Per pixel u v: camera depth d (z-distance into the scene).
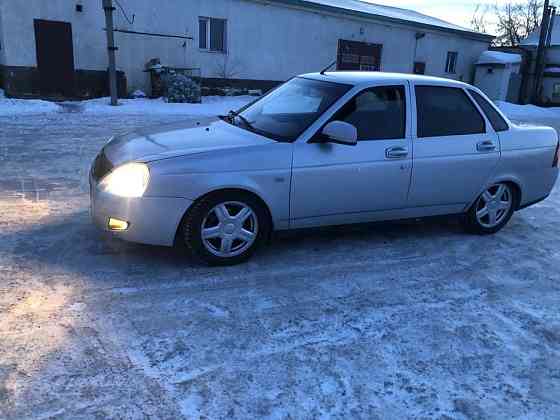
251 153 4.07
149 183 3.80
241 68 19.94
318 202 4.37
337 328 3.39
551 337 3.45
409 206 4.84
